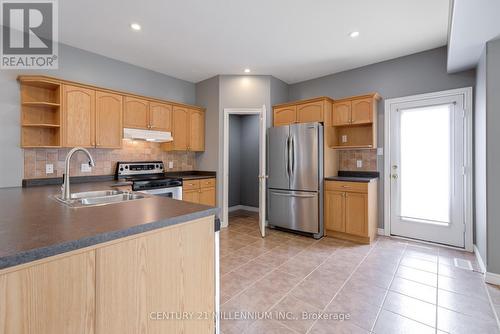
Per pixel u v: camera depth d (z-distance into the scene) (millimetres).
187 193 3764
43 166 2859
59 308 809
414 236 3379
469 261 2676
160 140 3781
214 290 1338
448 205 3121
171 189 3480
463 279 2285
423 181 3301
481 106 2539
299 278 2316
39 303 767
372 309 1842
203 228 1283
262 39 2959
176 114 3984
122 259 972
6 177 2607
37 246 777
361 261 2695
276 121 4172
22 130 2693
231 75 4160
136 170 3711
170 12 2406
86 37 2889
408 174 3410
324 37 2904
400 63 3449
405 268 2520
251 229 4012
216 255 1349
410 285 2182
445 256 2816
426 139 3268
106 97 3162
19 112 2691
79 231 938
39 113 2811
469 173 2947
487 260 2246
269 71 4012
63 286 819
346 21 2570
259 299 1974
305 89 4438
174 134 3949
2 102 2592
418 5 2289
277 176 3936
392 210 3543
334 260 2727
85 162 3230
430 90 3225
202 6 2311
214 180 4207
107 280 928
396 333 1589
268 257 2818
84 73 3199
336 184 3510
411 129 3377
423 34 2834
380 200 3641
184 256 1190
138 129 3492
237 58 3512
